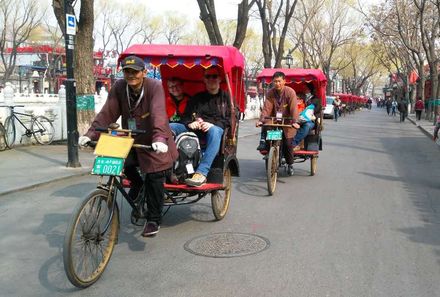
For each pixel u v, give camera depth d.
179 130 6.23
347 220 6.55
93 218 4.30
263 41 26.59
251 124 26.72
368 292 4.18
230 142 6.50
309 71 10.43
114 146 4.41
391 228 6.18
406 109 39.16
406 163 12.52
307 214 6.86
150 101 4.85
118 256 5.07
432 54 30.97
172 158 5.04
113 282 4.40
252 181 9.47
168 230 6.02
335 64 69.75
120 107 5.02
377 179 9.91
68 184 8.71
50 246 5.40
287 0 28.83
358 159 13.14
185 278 4.48
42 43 54.50
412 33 35.41
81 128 12.97
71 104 9.92
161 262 4.90
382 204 7.56
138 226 6.13
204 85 7.15
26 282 4.41
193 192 5.82
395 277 4.52
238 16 18.94
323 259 4.99
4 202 7.37
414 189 8.88
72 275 4.05
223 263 4.86
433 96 31.03
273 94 8.80
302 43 44.03
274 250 5.27
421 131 25.38
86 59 12.89
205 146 6.36
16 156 11.41
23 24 39.31
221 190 6.50
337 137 20.47
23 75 51.78
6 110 12.67
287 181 9.52
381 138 20.53
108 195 4.44
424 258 5.06
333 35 51.28
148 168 4.89
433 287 4.30
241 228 6.13
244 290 4.21
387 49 49.94
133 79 4.72
